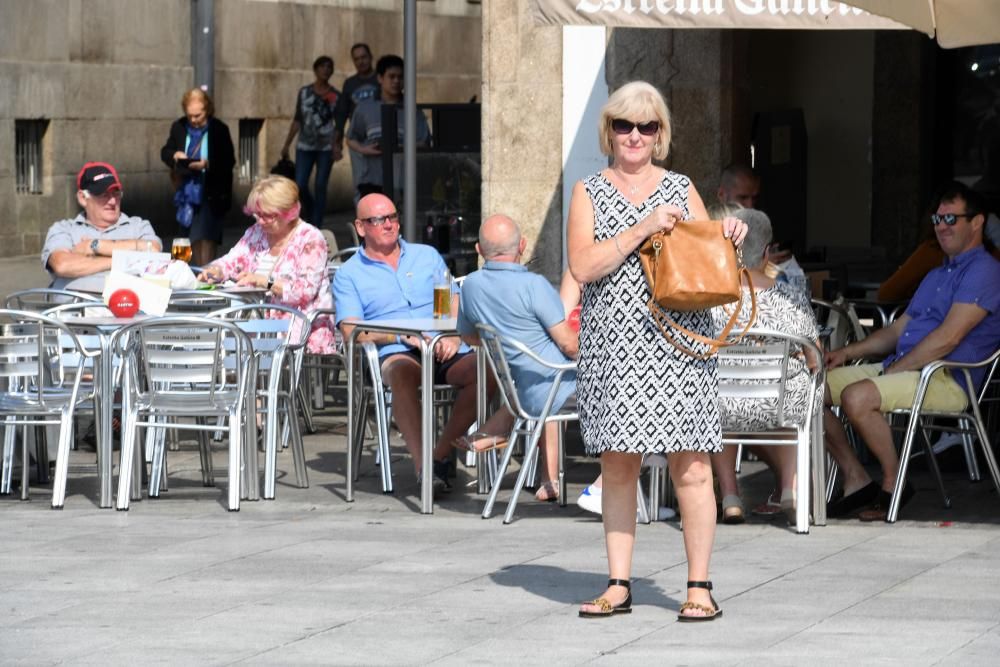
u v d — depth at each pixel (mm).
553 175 21156
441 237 23766
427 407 14633
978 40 12961
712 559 12484
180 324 14758
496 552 12805
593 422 10570
